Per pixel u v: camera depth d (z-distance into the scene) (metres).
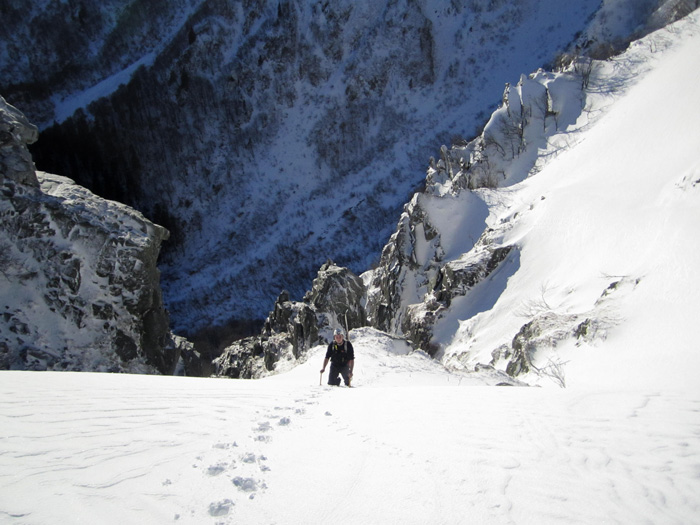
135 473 4.48
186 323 72.88
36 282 23.05
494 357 26.91
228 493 4.14
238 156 90.81
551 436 5.39
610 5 65.69
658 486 4.17
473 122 83.75
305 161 89.88
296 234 82.06
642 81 44.81
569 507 3.86
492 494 4.09
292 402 7.53
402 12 92.56
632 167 33.19
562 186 37.81
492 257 36.41
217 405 7.10
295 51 93.69
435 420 6.20
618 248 26.80
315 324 33.97
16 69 89.38
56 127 84.69
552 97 48.53
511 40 88.88
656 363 15.16
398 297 43.41
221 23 94.62
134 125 88.12
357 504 3.97
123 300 24.70
